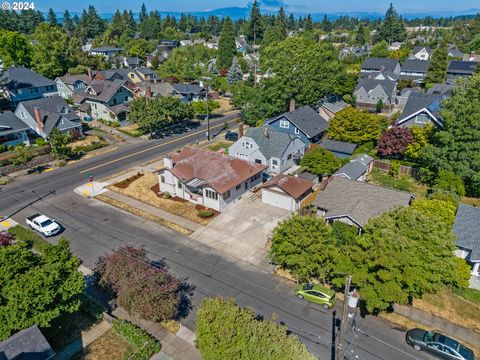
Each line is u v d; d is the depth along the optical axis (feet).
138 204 128.06
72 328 76.23
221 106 270.87
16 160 154.20
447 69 315.58
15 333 63.82
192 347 71.77
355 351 70.85
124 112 223.10
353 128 160.15
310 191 131.95
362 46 537.24
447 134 125.80
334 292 83.05
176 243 106.01
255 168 136.67
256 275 92.58
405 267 72.64
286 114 171.94
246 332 59.57
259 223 115.55
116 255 80.89
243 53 497.87
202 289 87.61
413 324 77.66
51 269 69.15
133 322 78.07
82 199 131.95
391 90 249.55
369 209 103.50
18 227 113.80
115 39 532.73
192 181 127.44
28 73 254.06
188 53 394.93
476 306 82.17
